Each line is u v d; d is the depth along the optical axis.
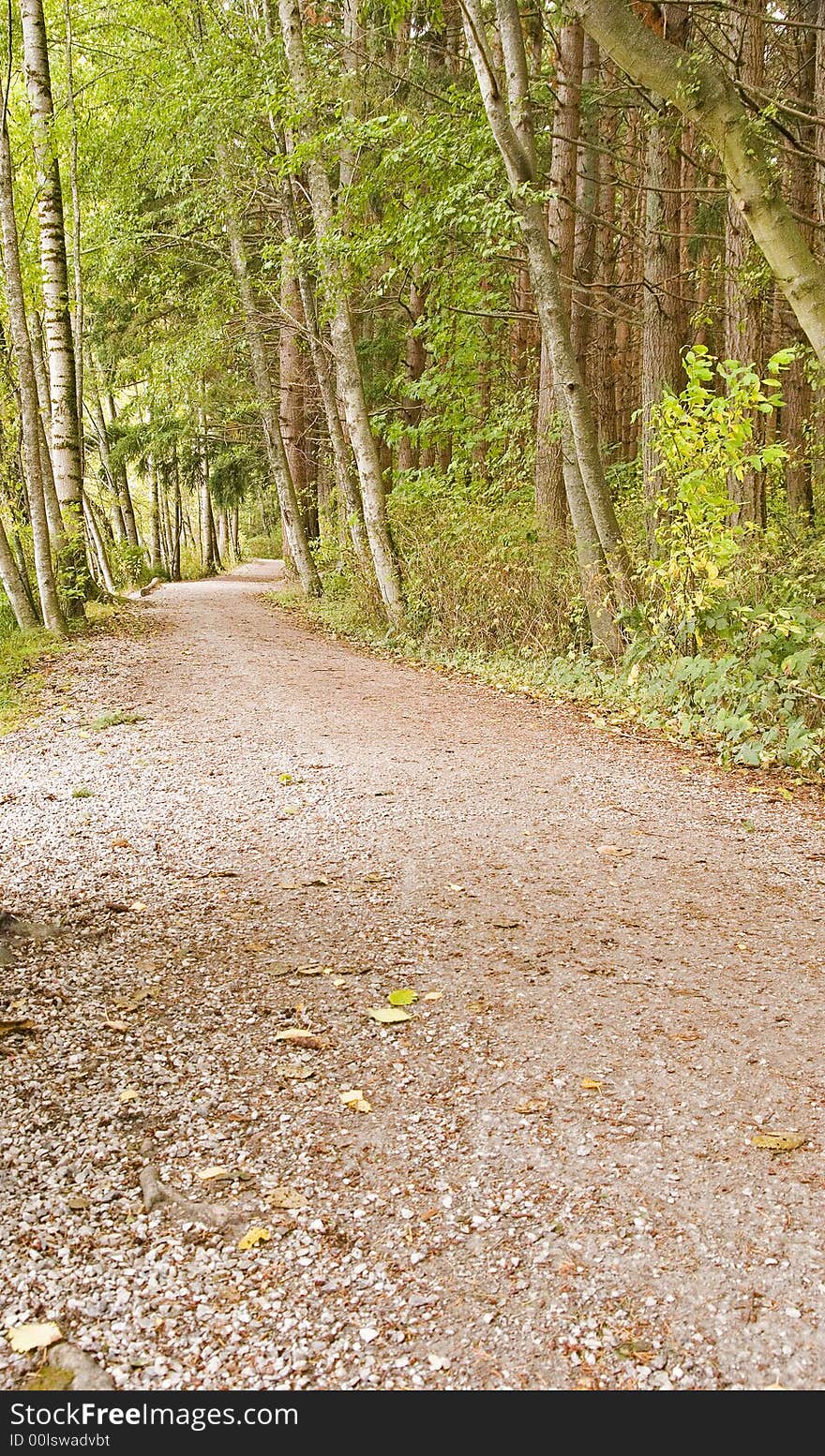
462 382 15.40
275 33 16.77
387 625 15.50
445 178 11.76
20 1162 2.48
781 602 8.27
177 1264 2.15
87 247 20.67
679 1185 2.44
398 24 13.95
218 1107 2.75
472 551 12.84
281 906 4.31
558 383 9.94
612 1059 3.04
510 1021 3.28
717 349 18.66
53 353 15.12
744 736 7.54
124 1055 3.02
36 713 9.08
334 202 14.66
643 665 9.34
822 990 3.55
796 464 12.26
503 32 9.97
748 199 7.03
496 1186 2.43
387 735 8.15
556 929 4.09
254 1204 2.36
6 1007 3.30
